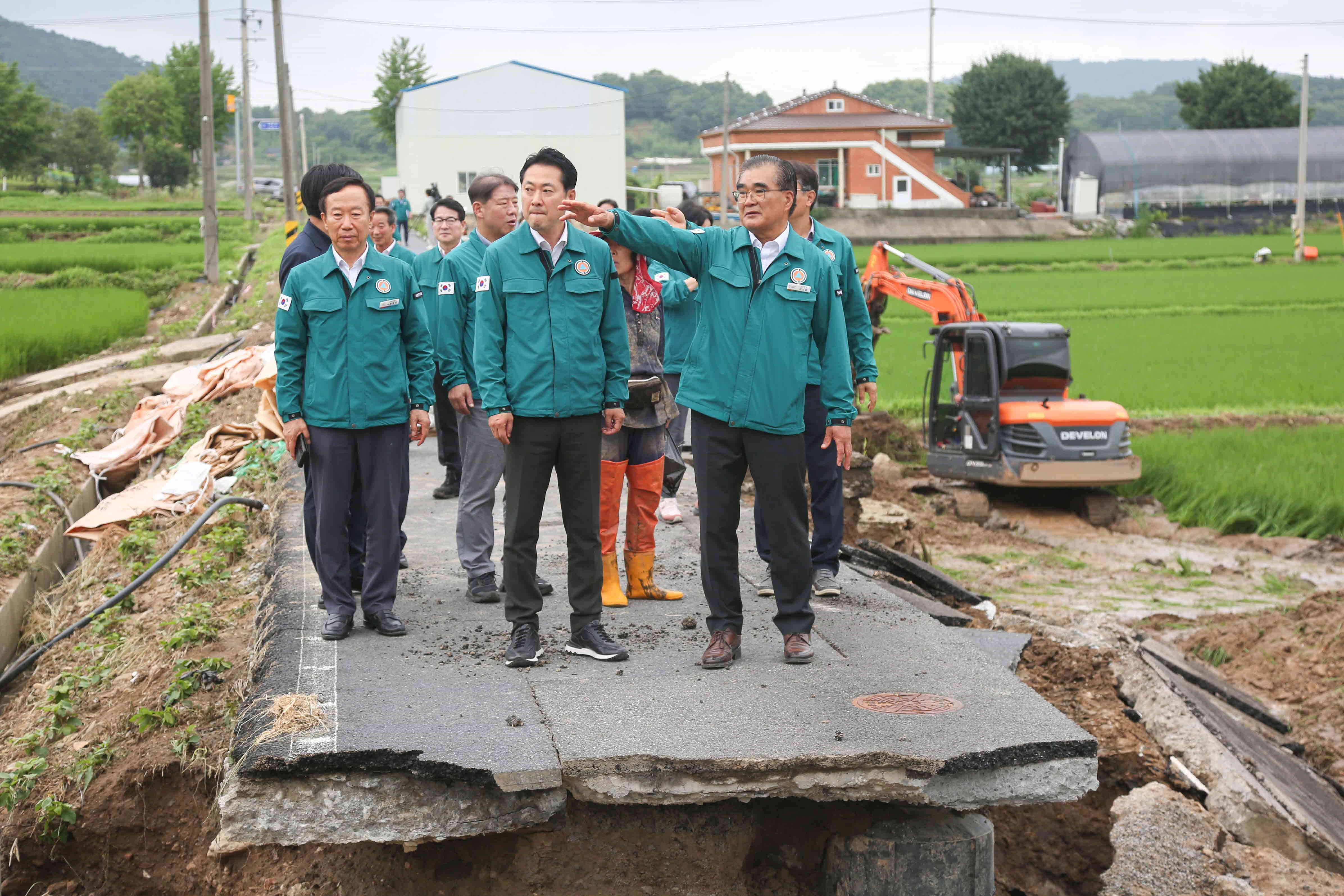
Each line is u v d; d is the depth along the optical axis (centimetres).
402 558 697
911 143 6756
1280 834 609
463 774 388
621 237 484
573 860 445
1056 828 611
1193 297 3588
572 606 519
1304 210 5109
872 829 430
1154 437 1712
